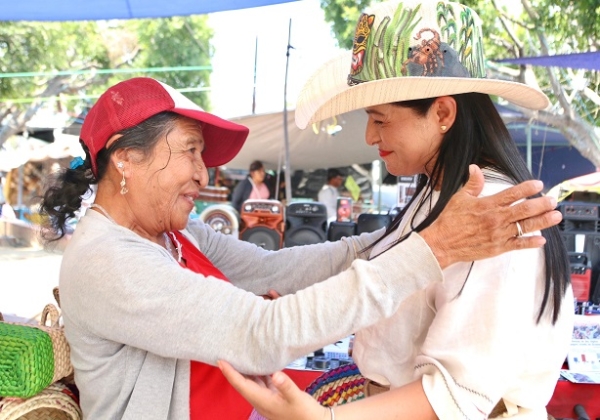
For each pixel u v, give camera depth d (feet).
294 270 5.37
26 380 3.90
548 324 3.53
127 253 3.75
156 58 44.27
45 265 27.25
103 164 4.23
